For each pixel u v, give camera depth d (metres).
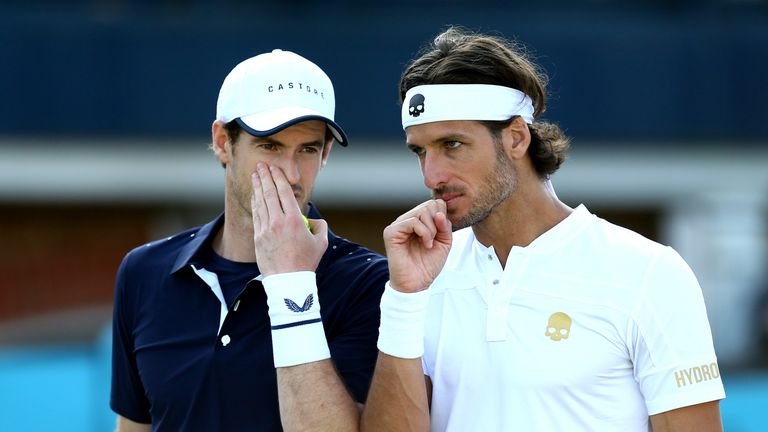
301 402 10.41
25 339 45.41
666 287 10.08
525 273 10.41
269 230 10.76
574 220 10.55
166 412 11.23
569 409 10.14
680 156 46.72
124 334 11.88
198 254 11.48
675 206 47.38
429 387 10.97
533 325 10.25
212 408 11.01
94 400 23.92
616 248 10.33
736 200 47.16
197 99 44.38
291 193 10.88
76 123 44.19
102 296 48.09
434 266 10.43
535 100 10.87
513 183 10.48
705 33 45.75
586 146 45.88
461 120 10.28
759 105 45.97
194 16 45.31
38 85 44.09
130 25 44.34
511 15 45.47
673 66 45.50
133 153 45.59
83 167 45.50
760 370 28.34
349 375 11.10
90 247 48.00
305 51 44.56
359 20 45.66
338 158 45.56
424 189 46.09
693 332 10.02
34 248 47.75
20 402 23.91
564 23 45.78
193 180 45.97
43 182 45.38
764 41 45.91
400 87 10.98
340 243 11.77
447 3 45.81
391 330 10.37
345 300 11.31
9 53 43.88
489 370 10.35
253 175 10.98
